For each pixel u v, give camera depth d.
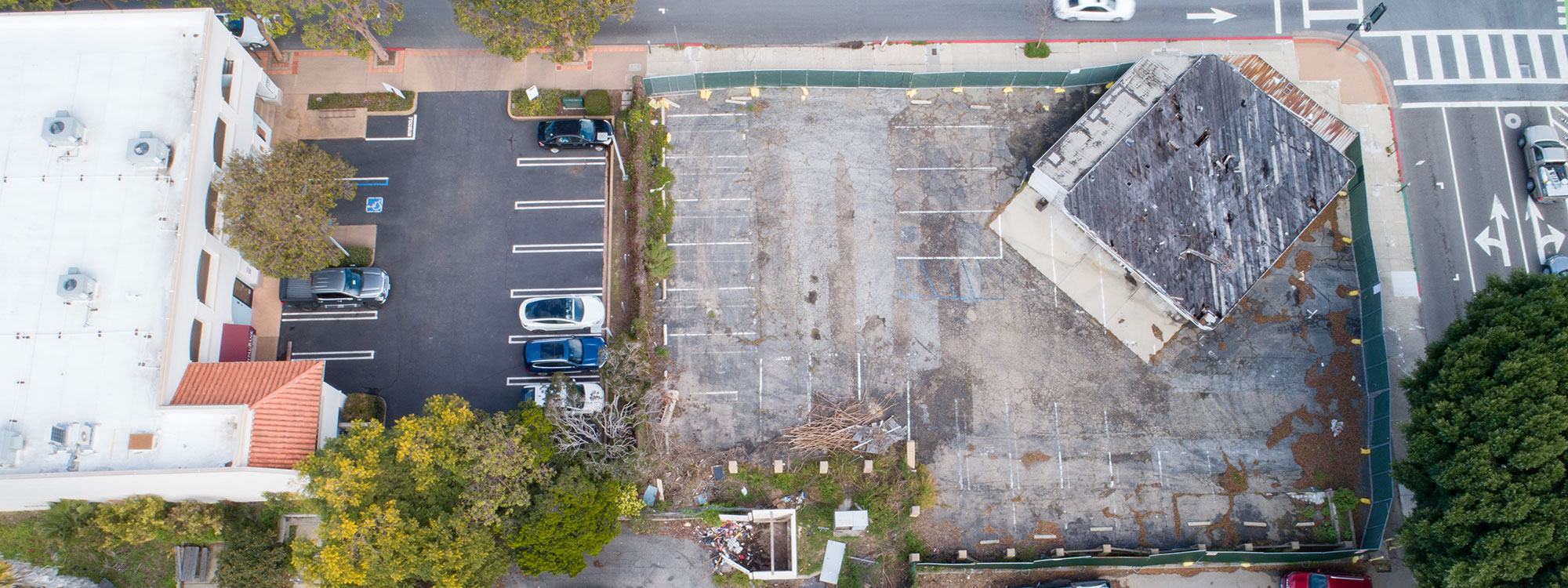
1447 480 31.47
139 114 35.00
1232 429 39.41
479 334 40.00
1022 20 44.22
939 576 37.91
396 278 40.47
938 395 39.66
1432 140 42.53
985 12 44.03
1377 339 38.84
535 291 40.50
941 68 43.72
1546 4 43.97
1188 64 41.56
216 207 35.56
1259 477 38.97
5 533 36.91
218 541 37.06
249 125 38.53
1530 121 42.72
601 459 35.50
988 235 41.38
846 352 40.12
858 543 38.09
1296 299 40.50
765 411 39.53
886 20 44.09
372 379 39.47
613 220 41.28
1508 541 29.98
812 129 42.53
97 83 35.25
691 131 42.50
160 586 36.84
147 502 34.62
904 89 43.00
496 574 33.62
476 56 43.00
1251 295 40.56
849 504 38.25
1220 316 38.44
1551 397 29.80
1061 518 38.62
